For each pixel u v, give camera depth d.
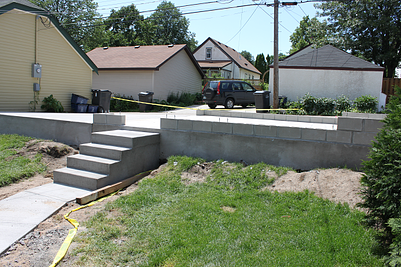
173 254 3.23
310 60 16.75
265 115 10.91
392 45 24.00
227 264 3.01
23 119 8.91
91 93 17.16
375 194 3.39
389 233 3.24
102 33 35.94
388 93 18.66
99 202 4.93
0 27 12.12
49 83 14.52
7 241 3.52
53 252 3.36
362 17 21.91
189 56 24.48
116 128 7.55
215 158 6.41
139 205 4.59
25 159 6.91
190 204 4.55
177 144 6.84
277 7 13.37
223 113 11.91
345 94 15.66
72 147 8.00
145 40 44.44
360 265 2.92
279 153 5.85
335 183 4.72
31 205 4.65
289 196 4.61
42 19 13.85
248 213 4.16
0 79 12.30
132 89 20.00
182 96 22.55
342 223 3.68
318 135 5.53
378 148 3.47
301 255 3.09
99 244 3.50
